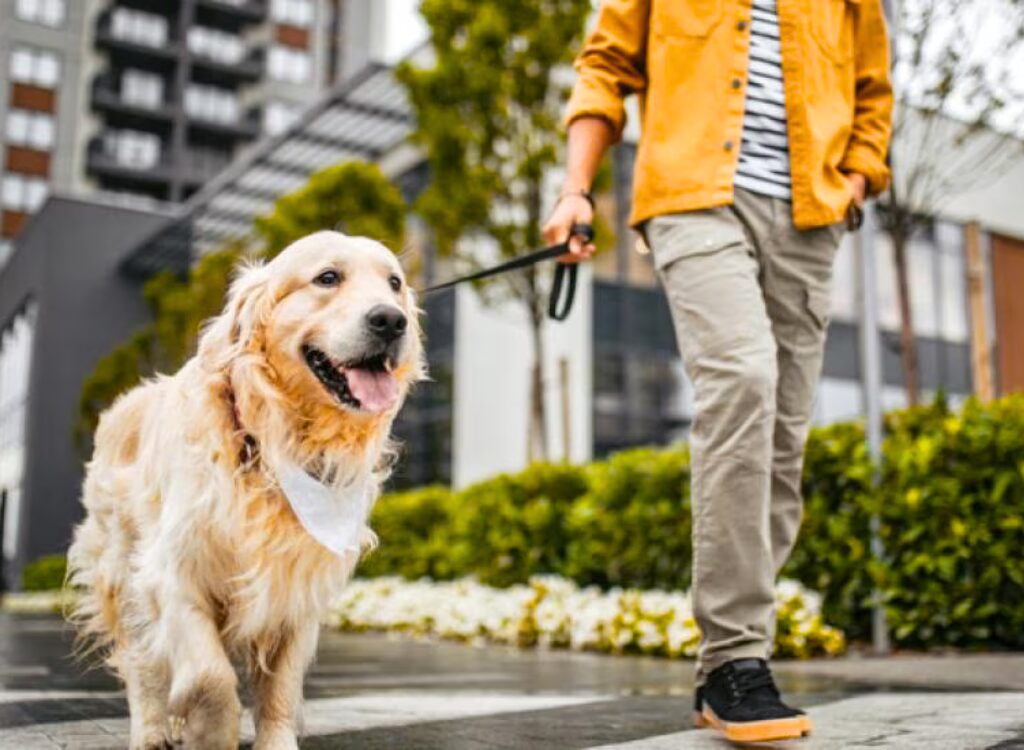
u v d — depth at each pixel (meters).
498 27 9.36
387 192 13.61
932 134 6.64
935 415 5.61
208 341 2.46
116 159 38.50
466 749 2.48
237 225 21.89
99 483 2.91
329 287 2.53
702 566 2.54
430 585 9.09
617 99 2.98
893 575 5.36
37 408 24.56
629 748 2.39
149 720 2.56
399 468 3.01
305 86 42.12
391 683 4.45
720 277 2.60
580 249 2.92
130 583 2.69
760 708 2.42
